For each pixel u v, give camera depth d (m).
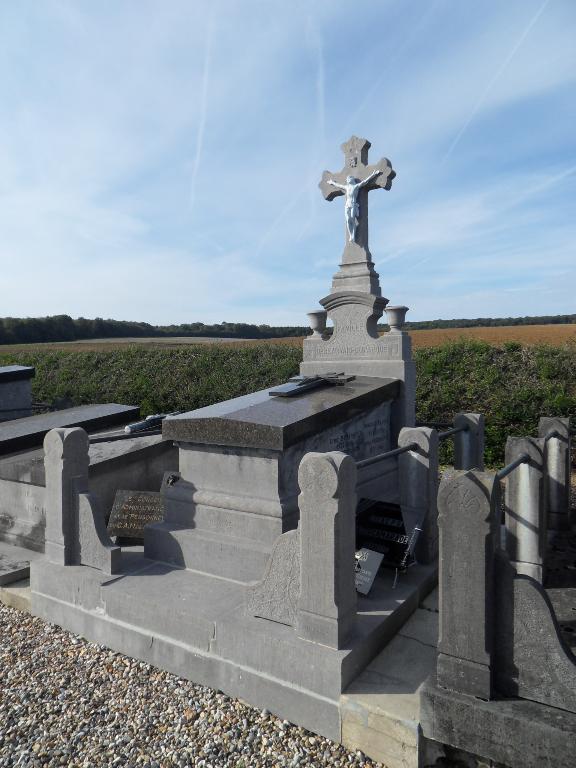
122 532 5.20
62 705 3.45
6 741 3.14
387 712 2.91
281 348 14.34
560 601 4.31
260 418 4.48
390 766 2.90
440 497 2.76
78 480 4.55
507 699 2.70
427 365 11.34
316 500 3.20
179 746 3.06
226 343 17.03
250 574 4.25
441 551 2.78
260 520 4.32
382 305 7.00
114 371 15.90
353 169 7.21
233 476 4.59
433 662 3.41
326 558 3.17
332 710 3.08
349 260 7.19
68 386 16.30
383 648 3.58
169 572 4.48
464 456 5.82
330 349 7.24
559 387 10.02
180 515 4.82
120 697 3.53
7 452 6.42
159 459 6.68
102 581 4.23
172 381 14.69
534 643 2.65
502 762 2.62
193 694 3.54
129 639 4.00
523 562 4.69
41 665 3.91
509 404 10.23
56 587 4.47
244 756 2.97
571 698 2.57
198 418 4.66
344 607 3.23
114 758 2.98
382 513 4.75
